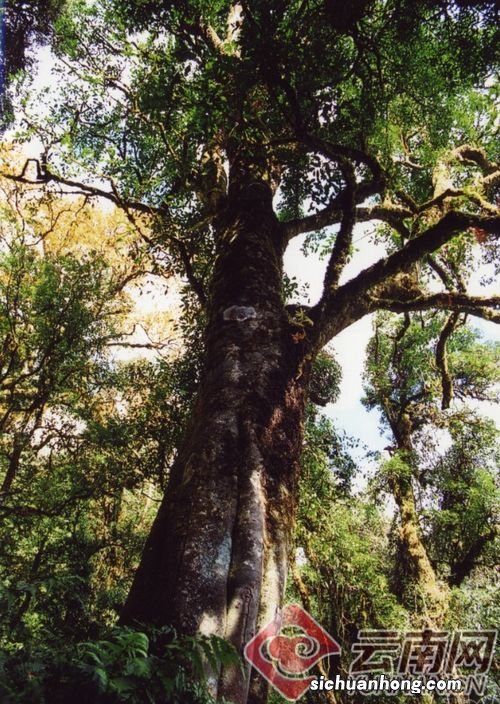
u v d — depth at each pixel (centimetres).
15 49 903
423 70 773
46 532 859
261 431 430
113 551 1037
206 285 881
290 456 439
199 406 466
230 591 336
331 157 611
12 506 859
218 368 476
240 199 673
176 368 895
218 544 351
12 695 212
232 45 704
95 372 962
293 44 528
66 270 863
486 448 1499
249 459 406
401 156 1176
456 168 1088
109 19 960
